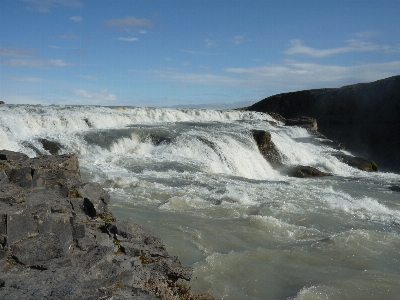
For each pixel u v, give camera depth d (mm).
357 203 15703
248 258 9172
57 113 27734
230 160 24781
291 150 30391
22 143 20562
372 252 10070
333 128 57031
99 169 18266
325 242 10438
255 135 28844
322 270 8859
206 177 18188
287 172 26781
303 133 39625
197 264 8539
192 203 13461
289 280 8320
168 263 7430
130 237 8008
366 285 8203
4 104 32062
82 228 7316
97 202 9156
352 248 10148
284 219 12562
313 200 15414
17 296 4863
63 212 7352
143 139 25109
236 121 40688
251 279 8250
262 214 12820
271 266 8906
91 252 6742
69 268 5887
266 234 10992
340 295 7781
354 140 54625
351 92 57781
